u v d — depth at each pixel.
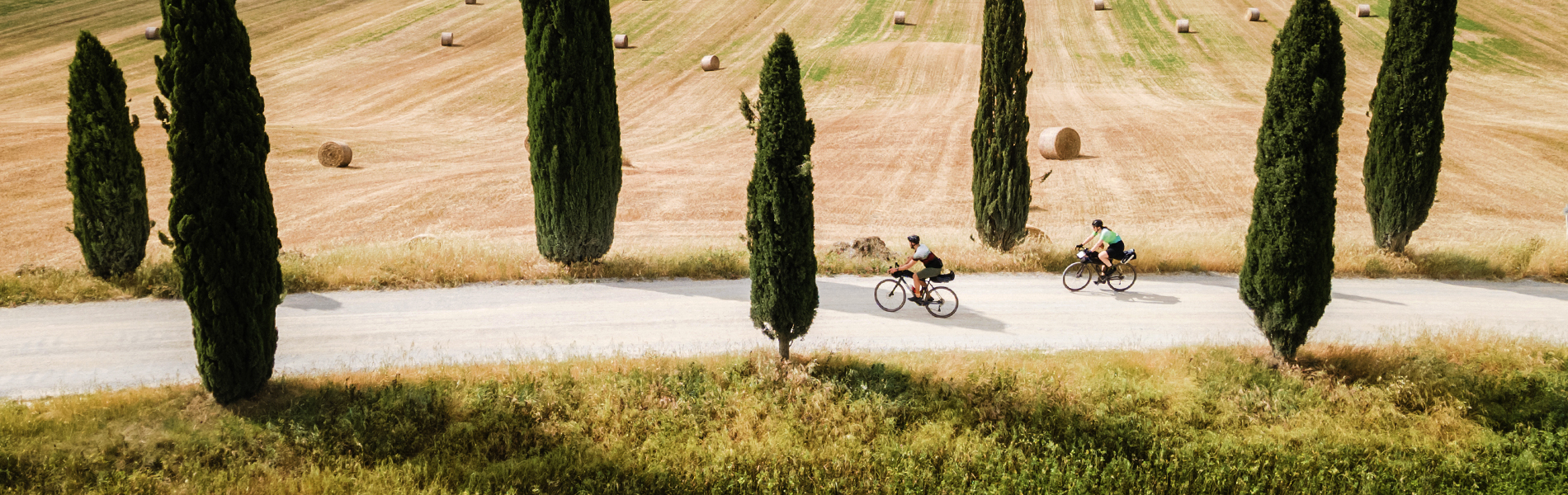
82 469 8.76
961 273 17.39
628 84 48.84
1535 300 15.97
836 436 10.15
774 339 12.50
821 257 17.62
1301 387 11.23
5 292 14.03
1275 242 11.21
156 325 13.08
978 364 11.61
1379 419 10.56
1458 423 10.52
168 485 8.67
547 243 16.50
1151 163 31.03
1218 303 15.41
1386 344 12.96
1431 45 16.62
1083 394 10.80
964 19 61.06
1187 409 10.55
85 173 14.40
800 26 60.12
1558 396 10.98
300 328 13.17
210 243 9.34
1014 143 18.03
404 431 9.78
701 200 26.97
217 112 9.19
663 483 9.25
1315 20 10.70
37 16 58.34
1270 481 9.56
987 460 9.82
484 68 51.00
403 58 53.09
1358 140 33.03
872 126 38.25
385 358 11.98
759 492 9.24
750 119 10.92
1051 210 25.81
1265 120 11.29
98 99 14.34
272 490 8.76
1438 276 17.53
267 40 56.28
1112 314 14.70
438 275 15.81
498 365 11.48
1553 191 27.59
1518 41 51.38
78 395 10.16
